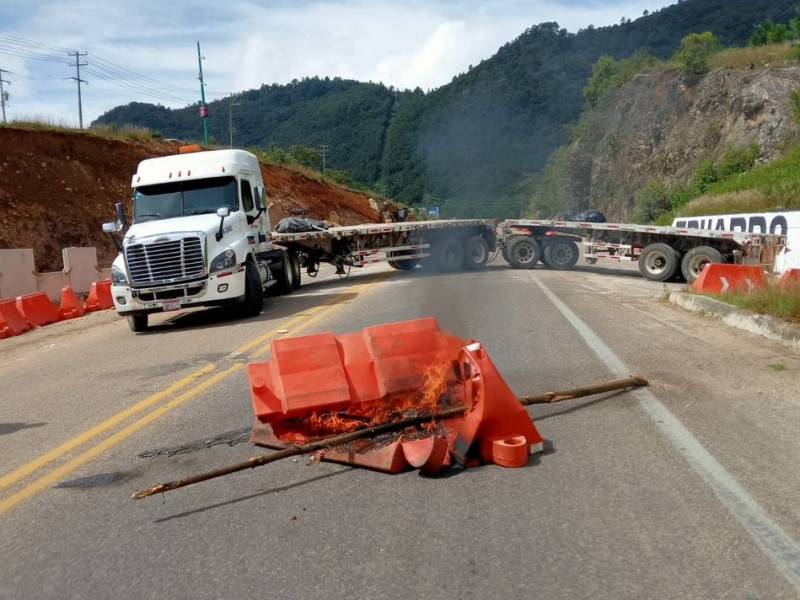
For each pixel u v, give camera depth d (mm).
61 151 29641
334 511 4121
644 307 12078
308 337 5586
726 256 17469
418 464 4508
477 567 3385
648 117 53750
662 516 3820
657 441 4996
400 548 3617
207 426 5992
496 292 14781
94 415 6766
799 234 17766
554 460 4730
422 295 14734
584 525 3758
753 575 3195
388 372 5480
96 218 28625
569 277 18797
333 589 3268
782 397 6004
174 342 11102
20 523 4293
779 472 4367
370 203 52969
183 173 14047
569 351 8156
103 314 17047
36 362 10680
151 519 4207
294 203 43656
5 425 6707
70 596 3385
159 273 12438
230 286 12734
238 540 3838
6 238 24781
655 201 44688
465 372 5234
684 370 7074
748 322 9430
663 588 3119
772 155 37969
